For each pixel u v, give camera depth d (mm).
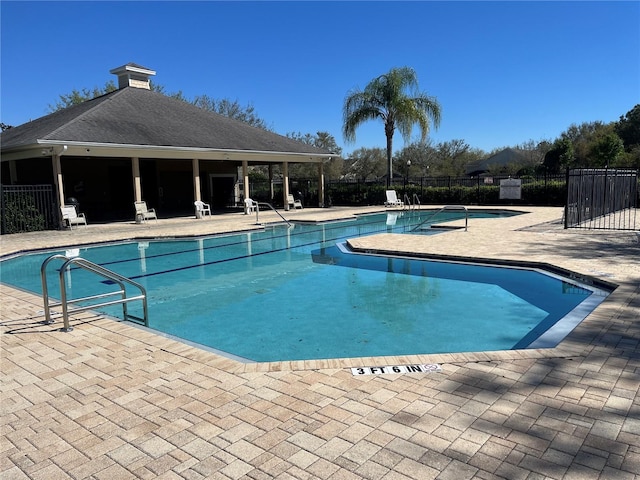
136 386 3613
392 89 27000
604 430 2752
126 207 23984
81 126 16875
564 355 3930
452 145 54781
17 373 3932
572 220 13688
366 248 10758
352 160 50375
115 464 2584
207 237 14305
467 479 2338
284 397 3342
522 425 2838
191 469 2514
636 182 19688
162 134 18984
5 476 2498
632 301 5516
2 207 14430
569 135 56656
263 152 21250
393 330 5770
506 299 6910
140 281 8859
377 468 2461
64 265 5094
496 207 23281
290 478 2404
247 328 5980
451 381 3508
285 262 10430
